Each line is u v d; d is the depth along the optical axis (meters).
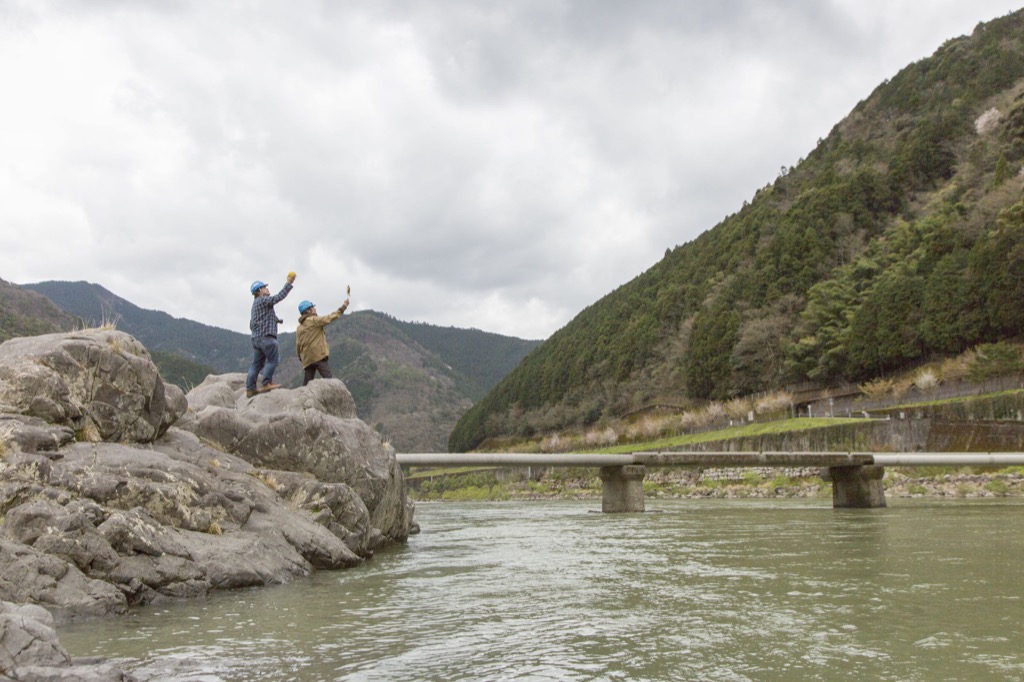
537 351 183.75
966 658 5.39
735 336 99.94
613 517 25.50
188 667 5.30
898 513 23.02
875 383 76.00
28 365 9.47
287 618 7.14
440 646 6.00
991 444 47.34
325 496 11.88
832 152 152.25
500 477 90.62
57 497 7.84
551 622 6.95
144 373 10.57
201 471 10.41
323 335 16.56
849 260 101.38
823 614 7.08
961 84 154.75
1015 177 100.19
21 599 6.74
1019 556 11.30
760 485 53.19
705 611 7.37
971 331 68.62
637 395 117.44
